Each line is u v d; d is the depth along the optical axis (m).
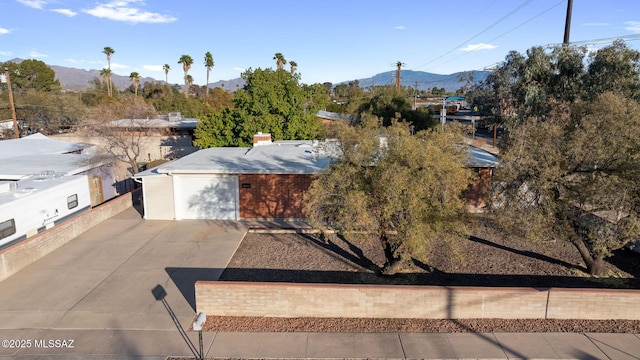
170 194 18.44
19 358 8.23
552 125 10.53
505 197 10.45
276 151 22.06
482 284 11.59
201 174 18.27
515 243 14.82
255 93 27.48
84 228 16.66
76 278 12.20
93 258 13.81
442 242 12.12
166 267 13.03
